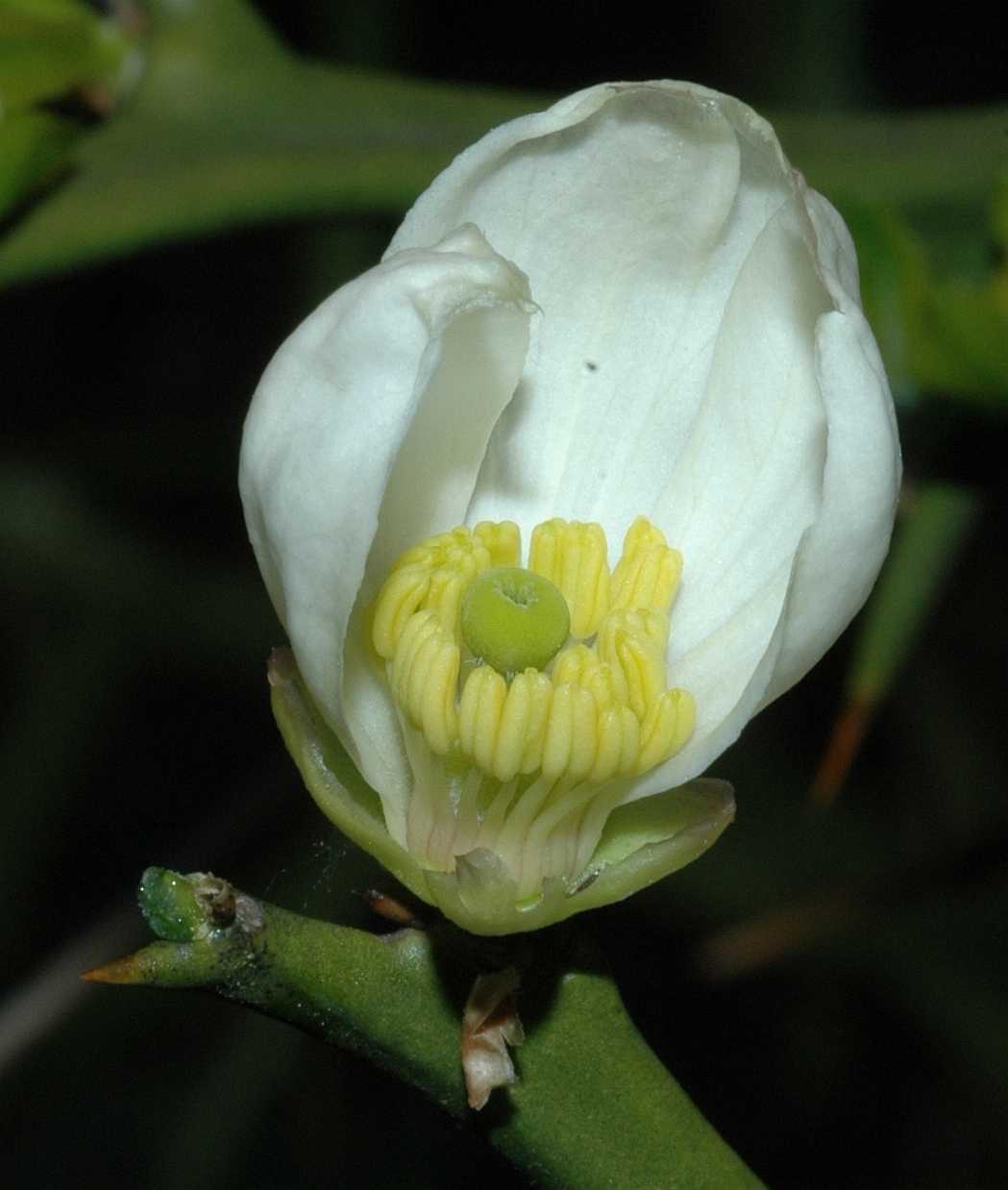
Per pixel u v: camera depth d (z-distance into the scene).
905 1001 0.15
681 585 0.08
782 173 0.07
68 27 0.10
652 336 0.08
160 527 0.16
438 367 0.07
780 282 0.08
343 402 0.07
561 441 0.08
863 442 0.07
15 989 0.14
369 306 0.07
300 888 0.14
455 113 0.10
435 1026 0.07
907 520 0.09
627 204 0.08
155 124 0.10
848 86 0.16
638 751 0.07
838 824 0.15
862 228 0.09
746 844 0.15
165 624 0.16
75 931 0.16
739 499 0.08
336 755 0.07
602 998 0.07
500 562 0.08
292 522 0.07
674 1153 0.07
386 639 0.07
